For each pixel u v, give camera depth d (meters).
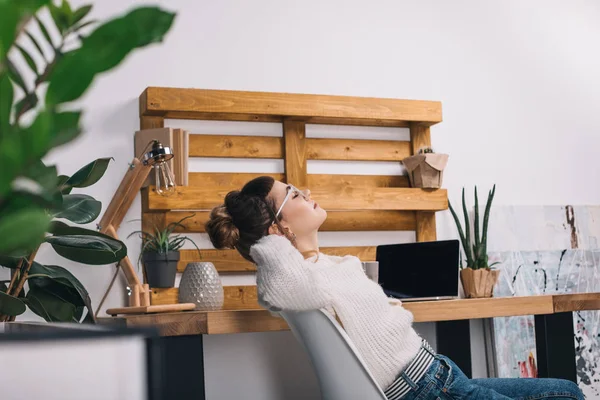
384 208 2.95
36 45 0.40
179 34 2.82
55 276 2.15
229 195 2.10
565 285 3.30
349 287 1.81
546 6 3.49
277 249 1.78
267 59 2.94
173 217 2.71
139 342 0.38
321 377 1.78
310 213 2.07
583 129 3.47
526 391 1.96
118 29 0.32
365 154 3.05
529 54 3.42
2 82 0.33
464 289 2.97
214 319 2.22
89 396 0.37
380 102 2.98
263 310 2.28
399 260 2.83
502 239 3.23
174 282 2.60
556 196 3.37
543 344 2.67
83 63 0.32
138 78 2.74
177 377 2.17
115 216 2.49
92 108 2.66
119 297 2.62
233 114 2.83
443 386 1.81
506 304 2.60
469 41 3.31
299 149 2.91
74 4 2.66
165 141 2.63
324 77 3.03
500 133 3.31
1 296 1.94
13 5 0.31
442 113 3.21
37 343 0.36
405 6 3.21
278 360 2.83
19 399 0.36
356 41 3.10
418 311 2.51
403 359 1.81
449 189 3.19
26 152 0.31
